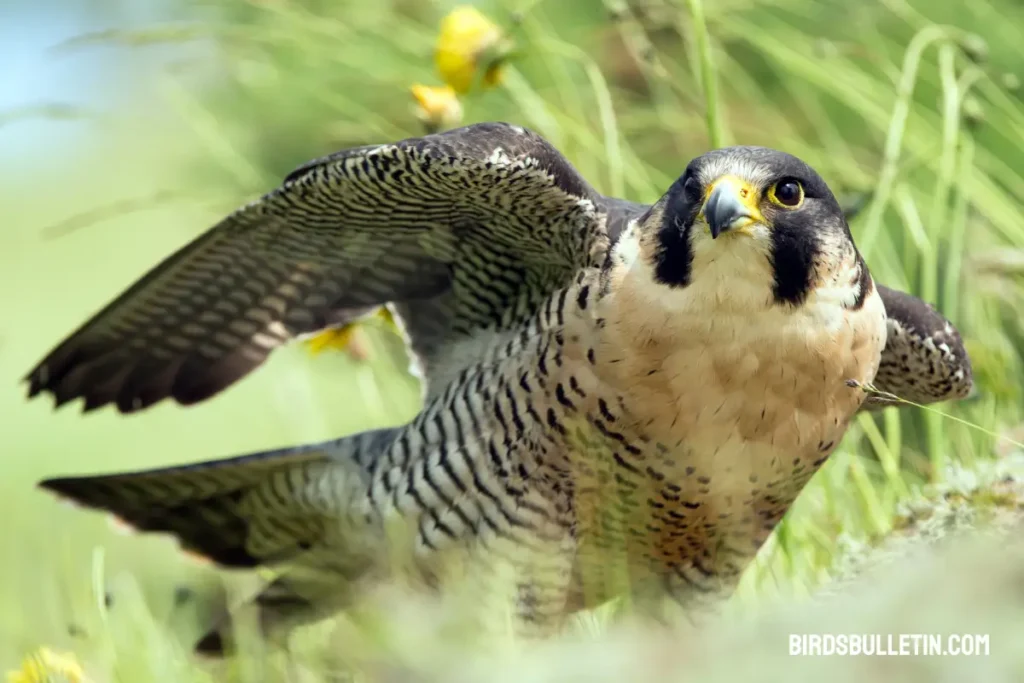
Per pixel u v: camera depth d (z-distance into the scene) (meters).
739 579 9.88
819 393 9.20
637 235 9.33
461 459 9.76
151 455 17.66
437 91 11.48
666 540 9.63
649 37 15.22
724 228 8.80
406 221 9.91
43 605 10.12
